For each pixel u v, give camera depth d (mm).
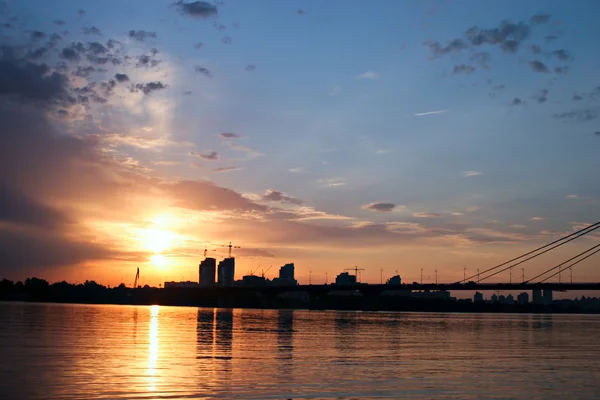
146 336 85875
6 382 42844
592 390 45781
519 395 43219
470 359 64000
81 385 42344
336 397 40594
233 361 57062
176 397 39344
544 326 162125
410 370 53688
